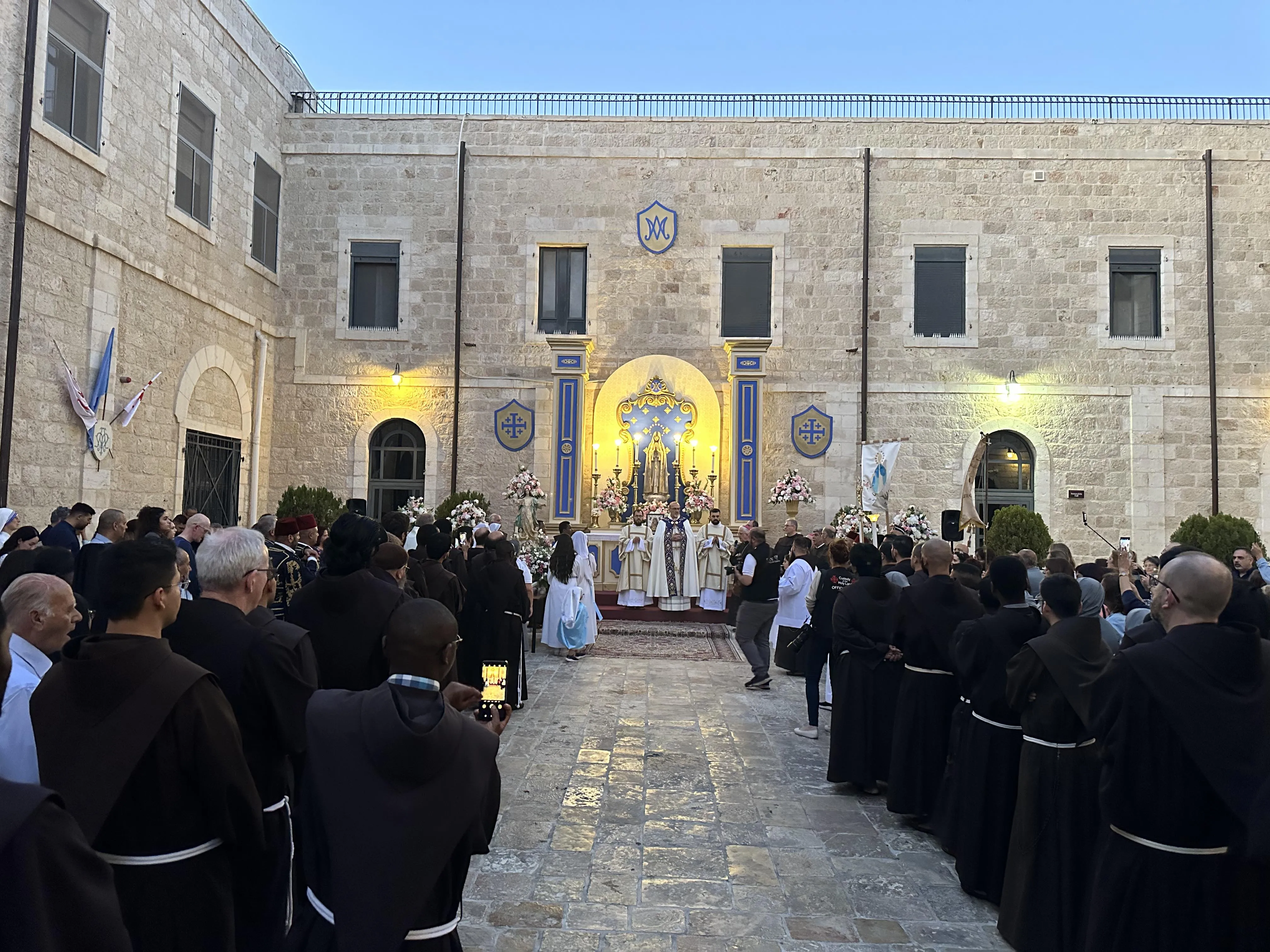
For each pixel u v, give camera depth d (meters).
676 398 16.53
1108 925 2.99
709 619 14.05
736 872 4.73
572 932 4.00
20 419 9.88
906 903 4.38
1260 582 4.05
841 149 16.89
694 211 16.94
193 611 3.02
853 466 16.47
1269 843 2.56
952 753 4.95
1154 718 2.89
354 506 11.27
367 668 3.72
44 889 1.52
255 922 2.84
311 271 16.91
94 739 2.33
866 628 6.00
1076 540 16.19
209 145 14.25
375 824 2.04
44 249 10.27
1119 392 16.33
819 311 16.77
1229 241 16.39
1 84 9.60
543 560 12.54
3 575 3.80
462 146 16.97
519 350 16.83
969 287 16.64
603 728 7.77
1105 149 16.61
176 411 13.21
